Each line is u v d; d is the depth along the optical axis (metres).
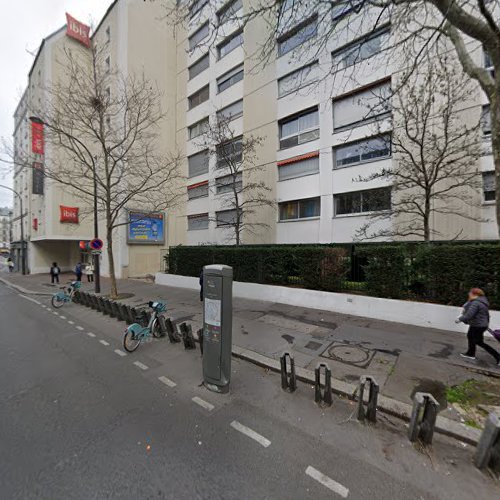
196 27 17.14
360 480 2.20
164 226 17.94
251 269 9.49
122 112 14.41
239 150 14.79
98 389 3.65
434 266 6.09
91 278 15.15
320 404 3.28
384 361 4.32
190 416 3.05
